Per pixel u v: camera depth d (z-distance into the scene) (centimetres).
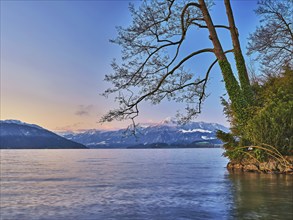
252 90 2539
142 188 1750
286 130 2116
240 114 2391
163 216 1039
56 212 1142
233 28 2573
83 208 1203
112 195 1518
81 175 2803
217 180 1970
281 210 1077
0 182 2269
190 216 1028
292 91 2289
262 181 1775
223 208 1131
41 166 4525
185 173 2714
